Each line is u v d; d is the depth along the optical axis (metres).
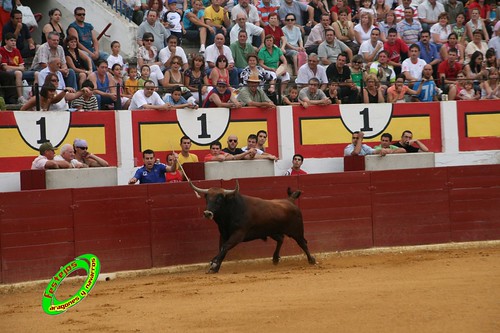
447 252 22.62
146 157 21.12
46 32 24.80
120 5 28.45
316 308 14.27
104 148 22.59
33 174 19.73
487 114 26.47
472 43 28.45
